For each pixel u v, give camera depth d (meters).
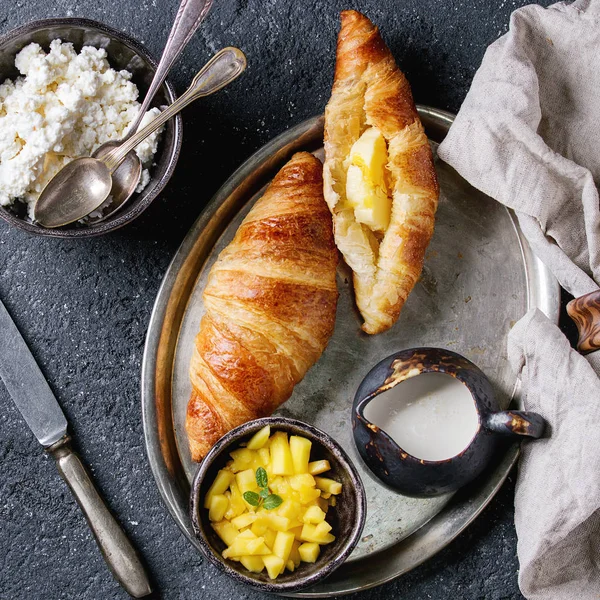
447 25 0.70
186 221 0.70
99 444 0.69
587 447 0.64
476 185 0.67
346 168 0.65
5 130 0.64
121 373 0.70
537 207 0.66
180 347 0.68
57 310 0.69
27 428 0.69
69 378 0.69
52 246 0.69
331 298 0.65
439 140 0.69
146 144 0.66
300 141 0.67
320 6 0.69
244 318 0.64
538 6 0.67
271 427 0.63
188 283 0.68
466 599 0.69
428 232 0.65
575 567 0.66
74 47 0.66
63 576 0.69
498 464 0.67
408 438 0.66
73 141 0.65
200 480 0.62
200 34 0.69
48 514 0.70
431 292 0.69
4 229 0.69
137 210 0.64
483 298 0.69
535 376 0.66
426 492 0.65
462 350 0.68
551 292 0.68
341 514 0.64
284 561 0.62
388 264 0.65
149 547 0.69
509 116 0.65
